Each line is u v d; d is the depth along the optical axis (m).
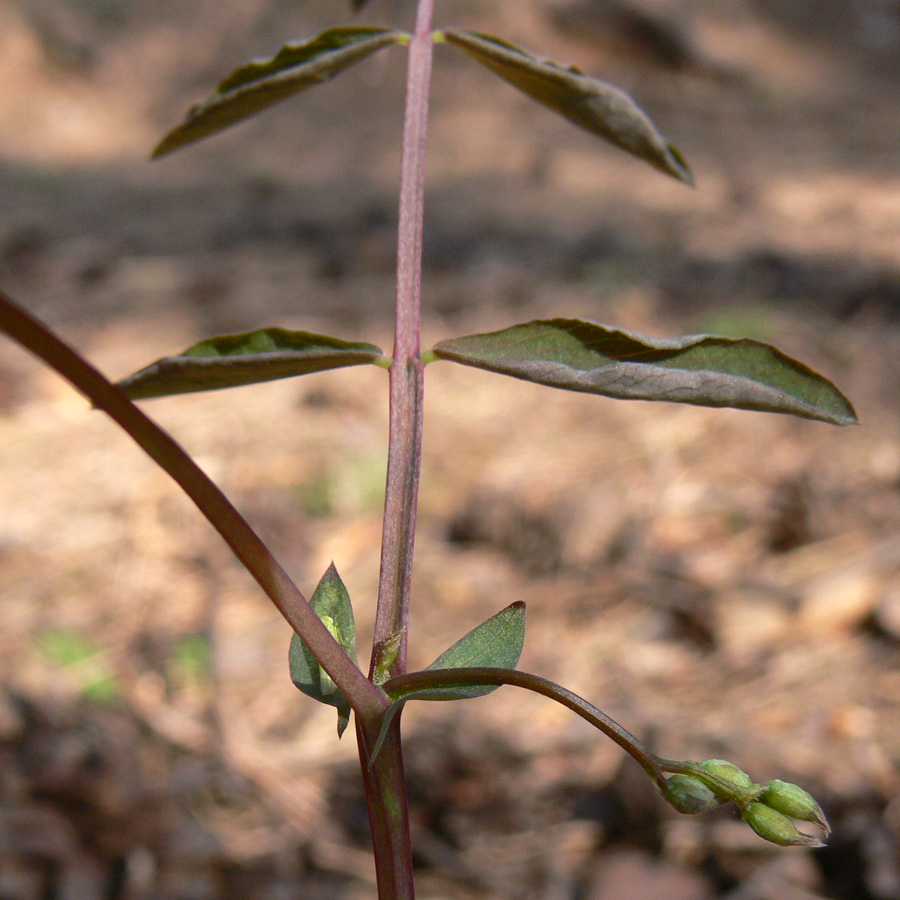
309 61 0.34
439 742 0.82
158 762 0.82
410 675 0.32
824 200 2.02
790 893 0.67
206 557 1.09
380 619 0.32
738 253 1.73
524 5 2.91
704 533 1.06
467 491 1.15
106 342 1.51
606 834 0.75
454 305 1.57
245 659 0.95
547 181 2.26
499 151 2.48
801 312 1.49
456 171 2.36
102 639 0.97
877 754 0.78
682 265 1.71
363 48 0.34
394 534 0.33
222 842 0.75
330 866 0.74
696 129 2.59
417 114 0.34
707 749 0.79
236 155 2.53
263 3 3.02
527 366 0.32
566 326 0.32
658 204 2.07
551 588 1.01
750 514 1.07
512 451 1.22
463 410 1.33
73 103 2.76
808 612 0.93
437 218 2.03
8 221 2.04
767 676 0.87
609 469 1.16
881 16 3.18
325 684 0.32
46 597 1.03
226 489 1.15
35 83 2.78
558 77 0.34
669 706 0.86
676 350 0.32
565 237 1.88
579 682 0.89
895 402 1.24
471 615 0.98
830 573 0.97
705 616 0.94
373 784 0.32
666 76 2.88
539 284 1.64
